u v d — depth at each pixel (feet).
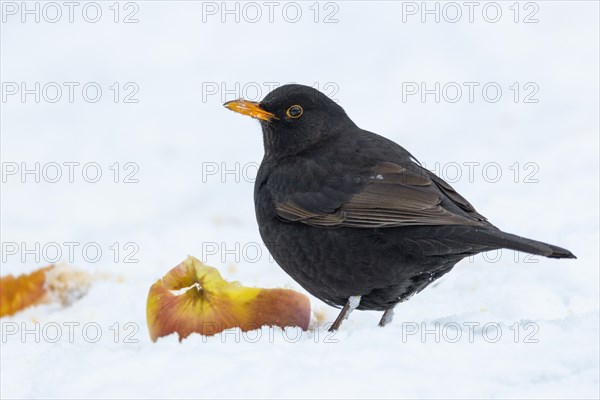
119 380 25.26
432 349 26.30
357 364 25.29
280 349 26.78
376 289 33.60
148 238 50.01
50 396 24.90
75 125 78.28
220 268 44.78
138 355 26.68
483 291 37.55
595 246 39.81
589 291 36.60
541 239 42.75
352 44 90.02
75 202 62.44
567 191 51.03
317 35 92.27
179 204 61.21
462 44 88.12
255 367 25.18
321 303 38.68
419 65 84.89
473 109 75.87
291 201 33.83
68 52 90.89
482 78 81.76
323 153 34.88
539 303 35.94
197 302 30.35
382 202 32.68
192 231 51.49
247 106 36.06
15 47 91.81
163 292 30.42
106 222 58.03
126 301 39.55
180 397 24.00
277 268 44.62
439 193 33.09
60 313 38.88
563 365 25.43
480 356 26.07
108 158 71.67
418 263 32.40
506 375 24.95
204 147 73.36
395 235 32.12
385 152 34.63
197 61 89.25
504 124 70.85
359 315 37.09
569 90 76.84
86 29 94.89
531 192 52.37
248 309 30.30
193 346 27.22
